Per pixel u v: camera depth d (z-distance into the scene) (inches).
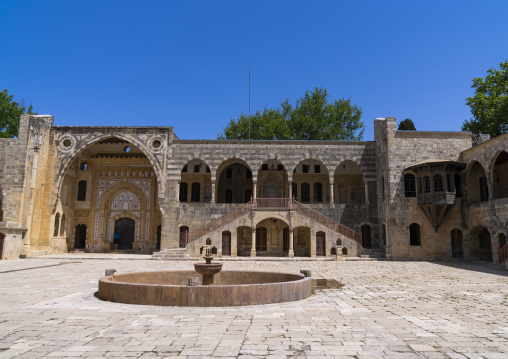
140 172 1800.0
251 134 2123.5
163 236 1503.4
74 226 1763.0
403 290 645.9
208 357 283.3
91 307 473.4
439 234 1338.6
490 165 1191.6
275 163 1766.7
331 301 529.3
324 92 2143.2
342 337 338.3
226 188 1769.2
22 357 281.4
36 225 1509.6
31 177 1494.8
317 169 1755.7
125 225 1804.9
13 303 514.0
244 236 1598.2
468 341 327.0
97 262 1229.7
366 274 904.3
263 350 299.9
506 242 1117.1
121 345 312.3
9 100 1872.5
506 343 320.5
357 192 1728.6
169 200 1528.1
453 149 1391.5
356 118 2097.7
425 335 346.3
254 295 494.3
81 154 1766.7
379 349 303.3
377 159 1521.9
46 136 1587.1
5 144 1493.6
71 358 279.7
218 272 626.2
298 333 351.6
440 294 602.2
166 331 357.1
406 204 1365.7
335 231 1398.9
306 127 2021.4
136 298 496.1
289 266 1112.2
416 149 1396.4
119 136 1582.2
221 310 454.6
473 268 1055.6
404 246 1342.3
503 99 1475.1
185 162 1553.9
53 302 515.2
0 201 1588.3
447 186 1288.1
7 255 1330.0
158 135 1577.3
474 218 1289.4
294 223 1412.4
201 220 1513.3
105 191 1788.9
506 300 546.3
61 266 1083.9
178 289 483.8
